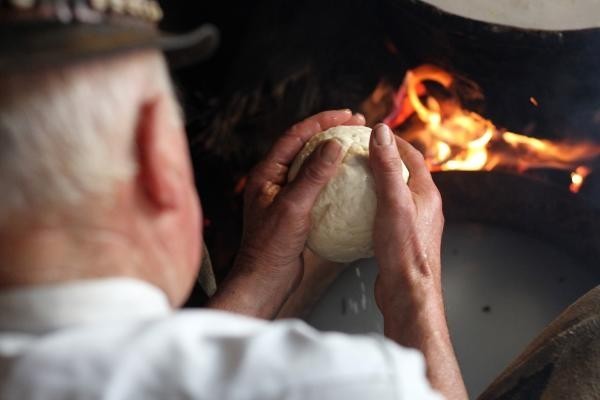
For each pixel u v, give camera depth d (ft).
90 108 2.10
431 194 4.24
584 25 5.96
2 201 2.09
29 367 2.15
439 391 3.68
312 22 7.47
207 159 7.18
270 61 7.47
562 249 5.97
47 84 2.06
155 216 2.32
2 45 2.07
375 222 4.04
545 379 3.85
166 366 2.20
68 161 2.10
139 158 2.24
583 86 6.20
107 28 2.17
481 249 5.98
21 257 2.15
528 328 5.71
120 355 2.18
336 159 4.02
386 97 7.12
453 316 5.76
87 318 2.21
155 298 2.33
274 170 4.43
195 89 7.45
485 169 6.00
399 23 6.52
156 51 2.32
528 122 6.61
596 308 4.04
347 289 5.87
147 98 2.24
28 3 2.13
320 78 7.30
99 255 2.21
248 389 2.20
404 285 3.98
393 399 2.25
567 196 5.75
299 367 2.24
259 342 2.27
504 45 5.99
